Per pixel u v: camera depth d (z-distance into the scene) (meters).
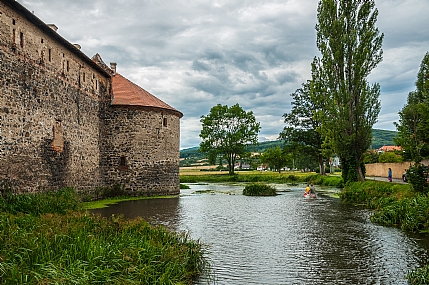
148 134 31.45
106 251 9.17
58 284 6.90
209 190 41.62
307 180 58.19
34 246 8.67
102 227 11.70
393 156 59.06
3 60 16.39
